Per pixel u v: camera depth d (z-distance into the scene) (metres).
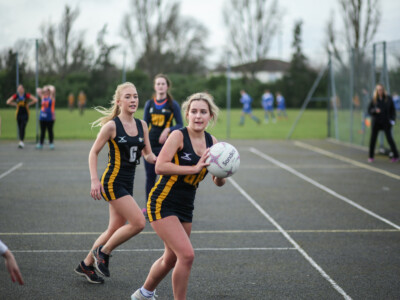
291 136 45.12
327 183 21.53
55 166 26.11
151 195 8.03
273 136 44.84
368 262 10.88
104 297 8.78
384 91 27.66
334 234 13.20
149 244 12.14
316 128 54.62
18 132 39.81
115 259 10.98
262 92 92.75
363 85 34.34
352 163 27.88
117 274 10.02
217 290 9.18
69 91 68.75
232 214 15.55
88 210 15.97
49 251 11.49
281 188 20.33
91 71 64.50
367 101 34.03
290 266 10.59
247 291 9.14
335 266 10.60
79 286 9.31
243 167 26.39
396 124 30.53
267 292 9.09
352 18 103.25
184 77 96.38
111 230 9.45
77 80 68.31
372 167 26.30
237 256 11.24
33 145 36.09
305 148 35.41
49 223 14.20
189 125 8.08
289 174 24.08
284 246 12.06
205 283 9.54
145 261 10.84
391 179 22.53
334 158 30.03
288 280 9.73
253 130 51.47
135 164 9.59
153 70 120.44
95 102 65.56
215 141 8.39
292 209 16.33
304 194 19.03
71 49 107.69
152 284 8.20
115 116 9.79
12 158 29.11
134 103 9.47
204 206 16.80
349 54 36.53
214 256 11.23
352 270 10.35
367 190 19.86
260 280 9.72
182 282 7.65
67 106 69.62
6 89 37.75
